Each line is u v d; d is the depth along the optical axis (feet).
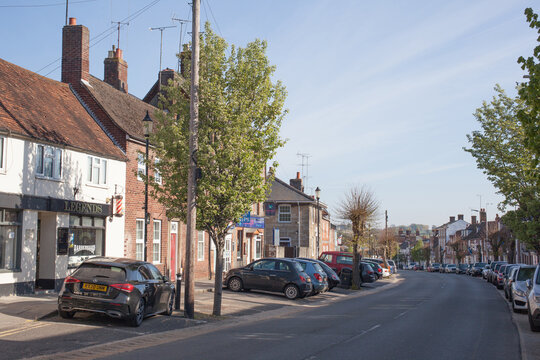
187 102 52.11
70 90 74.02
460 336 40.60
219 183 48.34
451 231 396.37
